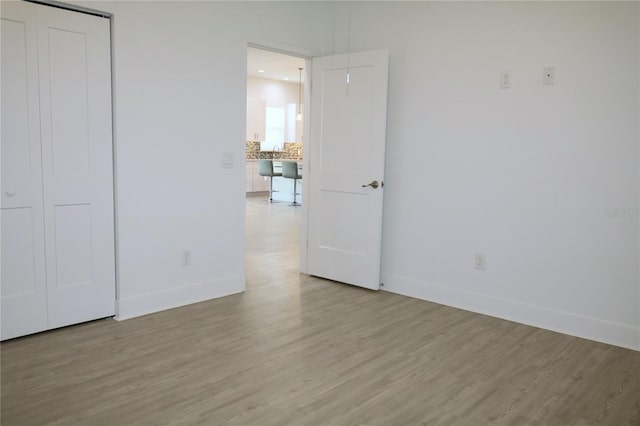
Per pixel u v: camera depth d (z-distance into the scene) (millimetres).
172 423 2111
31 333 2959
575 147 3174
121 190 3221
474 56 3570
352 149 4125
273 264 4949
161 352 2818
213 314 3471
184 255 3607
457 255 3768
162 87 3352
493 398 2395
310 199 4473
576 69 3141
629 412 2297
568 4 3145
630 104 2961
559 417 2244
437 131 3805
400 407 2293
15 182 2791
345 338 3107
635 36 2922
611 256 3088
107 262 3230
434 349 2965
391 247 4152
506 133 3455
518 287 3477
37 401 2256
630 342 3045
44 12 2805
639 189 2961
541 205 3338
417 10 3840
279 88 11594
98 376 2508
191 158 3566
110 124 3145
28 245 2885
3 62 2688
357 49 4234
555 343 3098
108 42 3084
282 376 2570
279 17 4016
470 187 3660
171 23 3354
